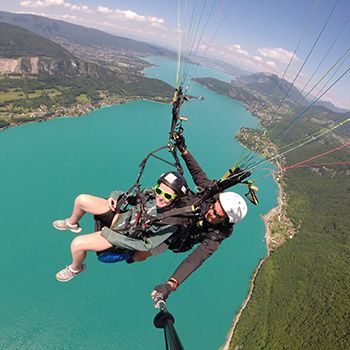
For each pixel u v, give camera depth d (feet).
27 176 175.11
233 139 317.22
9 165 182.50
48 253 126.82
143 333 104.99
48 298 108.88
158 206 11.59
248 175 11.46
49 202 157.28
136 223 11.16
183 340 113.70
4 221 138.41
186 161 13.83
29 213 146.61
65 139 236.22
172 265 138.41
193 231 11.51
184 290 136.26
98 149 226.79
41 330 98.02
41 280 114.93
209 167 240.53
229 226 11.32
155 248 11.18
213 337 118.83
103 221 12.35
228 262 167.02
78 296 112.57
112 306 112.06
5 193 156.46
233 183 11.48
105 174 194.18
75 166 196.24
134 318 109.60
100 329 102.94
